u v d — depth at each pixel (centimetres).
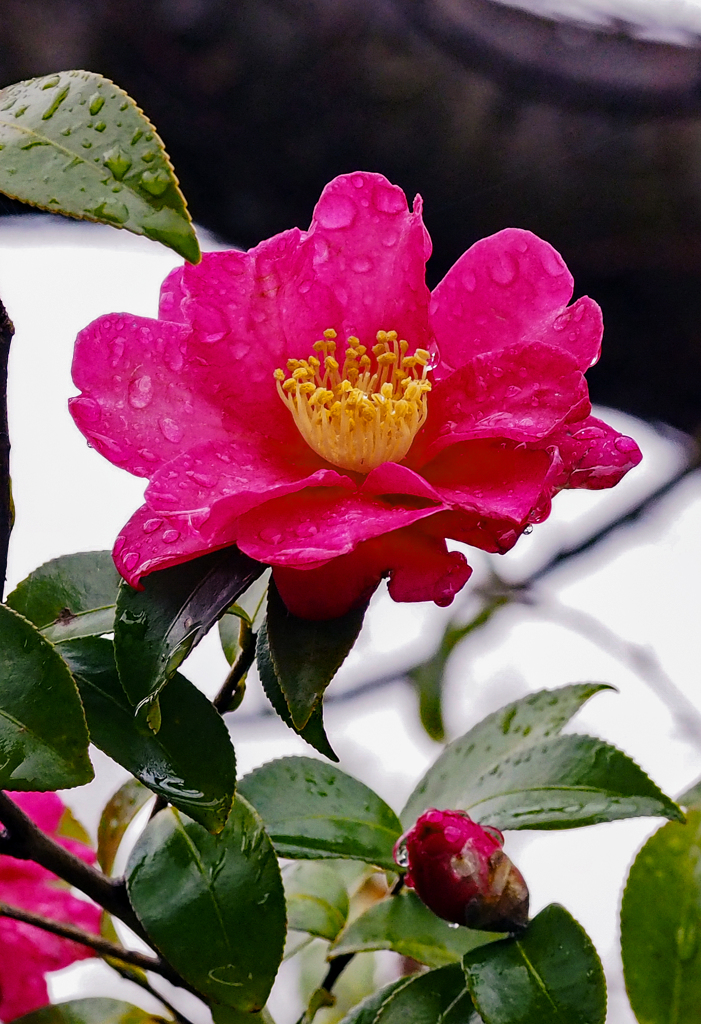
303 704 50
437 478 52
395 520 49
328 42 68
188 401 52
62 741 50
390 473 50
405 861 55
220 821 51
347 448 52
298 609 50
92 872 52
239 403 52
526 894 52
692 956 54
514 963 52
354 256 53
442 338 53
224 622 56
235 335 52
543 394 51
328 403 52
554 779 55
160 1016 55
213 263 52
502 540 51
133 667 50
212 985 51
